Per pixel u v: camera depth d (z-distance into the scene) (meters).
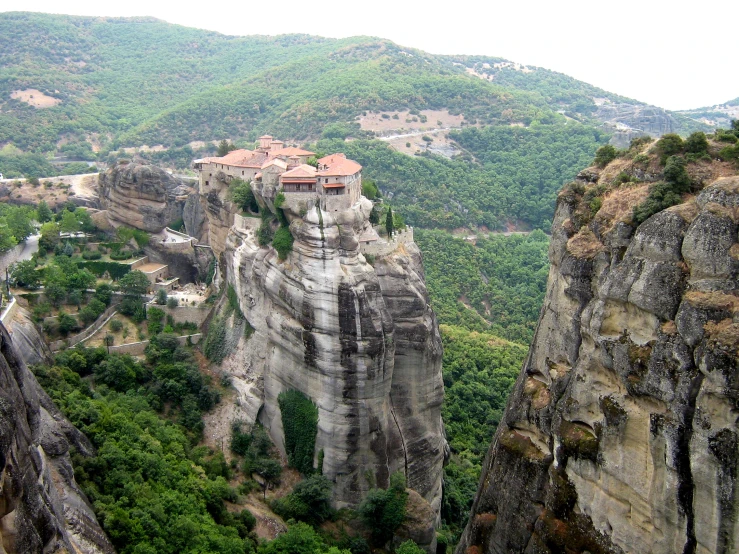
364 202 92.06
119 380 87.75
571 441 45.06
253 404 88.75
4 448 35.56
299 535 69.50
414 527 76.88
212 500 71.12
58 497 47.19
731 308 37.06
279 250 84.50
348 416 80.31
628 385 41.31
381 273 85.88
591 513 43.66
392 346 81.81
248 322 92.69
